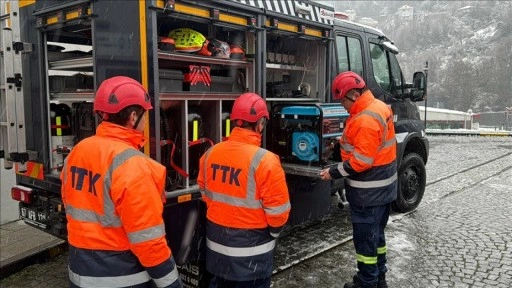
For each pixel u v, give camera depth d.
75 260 1.83
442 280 3.79
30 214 3.68
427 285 3.69
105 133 1.85
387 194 3.32
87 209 1.80
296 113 3.71
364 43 5.15
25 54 3.56
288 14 3.67
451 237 4.87
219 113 3.31
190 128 3.18
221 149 2.53
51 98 3.46
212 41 3.26
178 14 2.83
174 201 2.94
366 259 3.34
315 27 4.02
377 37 5.43
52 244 4.37
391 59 5.71
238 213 2.42
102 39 2.90
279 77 4.38
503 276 3.85
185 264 3.20
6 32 3.44
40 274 3.93
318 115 3.57
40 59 3.42
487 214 5.79
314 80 4.30
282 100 3.90
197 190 3.09
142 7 2.69
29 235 4.69
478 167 9.71
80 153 1.86
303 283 3.73
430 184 7.75
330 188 4.34
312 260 4.24
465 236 4.90
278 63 4.08
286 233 4.99
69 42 3.64
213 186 2.52
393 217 5.62
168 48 2.92
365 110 3.19
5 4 3.80
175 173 3.12
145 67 2.71
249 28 3.37
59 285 3.71
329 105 3.72
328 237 4.88
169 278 1.80
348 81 3.23
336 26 4.68
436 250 4.48
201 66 3.17
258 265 2.46
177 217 2.99
